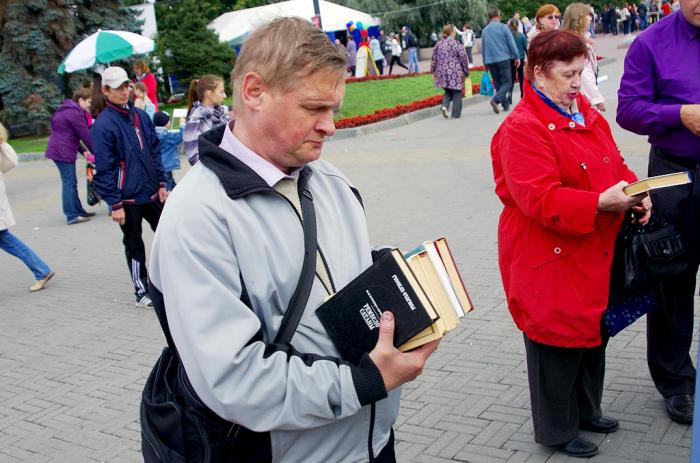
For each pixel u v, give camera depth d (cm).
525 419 390
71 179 1041
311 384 171
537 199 298
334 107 182
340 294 179
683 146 348
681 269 323
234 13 3181
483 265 639
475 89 1997
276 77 174
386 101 2052
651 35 358
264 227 183
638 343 459
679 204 337
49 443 435
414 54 3212
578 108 323
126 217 643
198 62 2659
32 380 530
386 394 174
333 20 3089
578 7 610
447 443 378
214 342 168
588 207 289
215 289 171
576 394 350
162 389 195
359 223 204
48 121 2308
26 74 2314
